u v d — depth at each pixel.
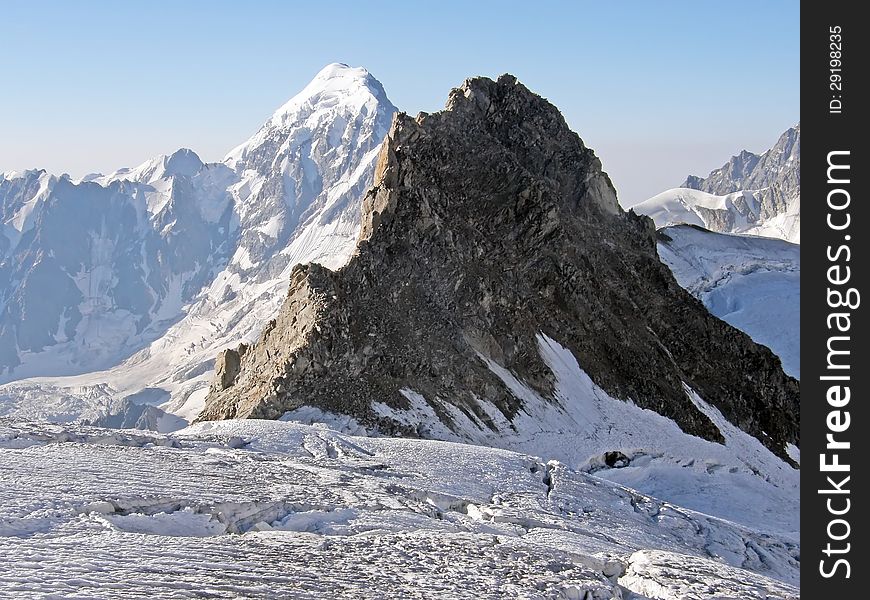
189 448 41.62
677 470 70.88
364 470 41.75
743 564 43.25
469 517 34.28
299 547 24.88
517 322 77.50
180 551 22.50
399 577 22.89
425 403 66.44
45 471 29.50
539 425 70.75
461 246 79.81
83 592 18.31
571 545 31.55
